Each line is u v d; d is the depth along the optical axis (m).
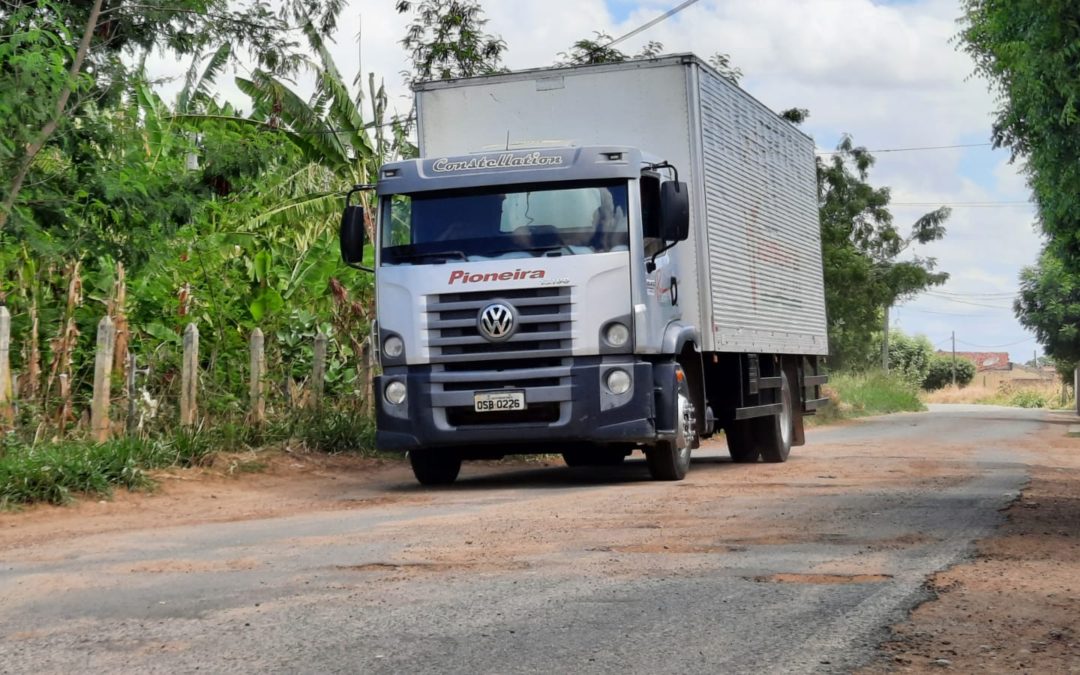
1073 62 13.12
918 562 6.79
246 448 14.10
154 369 14.70
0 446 11.41
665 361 12.70
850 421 37.69
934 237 43.19
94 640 5.12
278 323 16.41
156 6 13.47
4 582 6.71
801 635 5.00
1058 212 17.44
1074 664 4.50
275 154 15.88
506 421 12.17
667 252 12.93
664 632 5.09
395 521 9.30
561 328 12.05
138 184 13.29
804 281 17.97
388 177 12.54
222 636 5.13
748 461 16.33
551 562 6.94
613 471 14.97
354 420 15.86
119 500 11.05
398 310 12.34
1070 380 68.94
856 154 42.66
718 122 14.13
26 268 13.66
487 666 4.56
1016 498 10.31
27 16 12.49
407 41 23.83
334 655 4.77
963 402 94.44
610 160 12.25
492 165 12.39
